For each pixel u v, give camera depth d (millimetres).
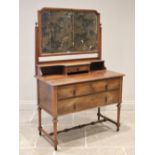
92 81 2805
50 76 2883
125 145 2873
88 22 3143
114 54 3883
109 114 3873
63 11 2951
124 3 3736
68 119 3656
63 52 3047
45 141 2947
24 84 3826
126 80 3988
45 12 2846
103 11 3729
